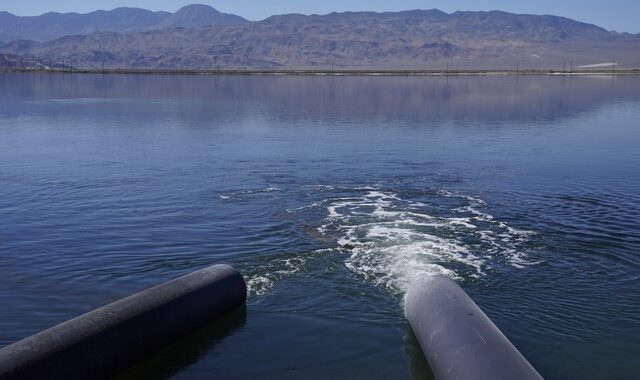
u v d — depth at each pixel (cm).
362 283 1246
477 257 1395
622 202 1869
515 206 1827
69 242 1491
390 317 1105
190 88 9031
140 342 953
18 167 2444
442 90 8056
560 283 1254
